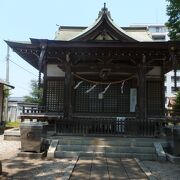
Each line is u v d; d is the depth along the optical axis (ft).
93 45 42.34
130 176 24.47
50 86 50.93
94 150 34.94
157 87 50.34
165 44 41.68
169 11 56.03
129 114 49.62
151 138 40.04
